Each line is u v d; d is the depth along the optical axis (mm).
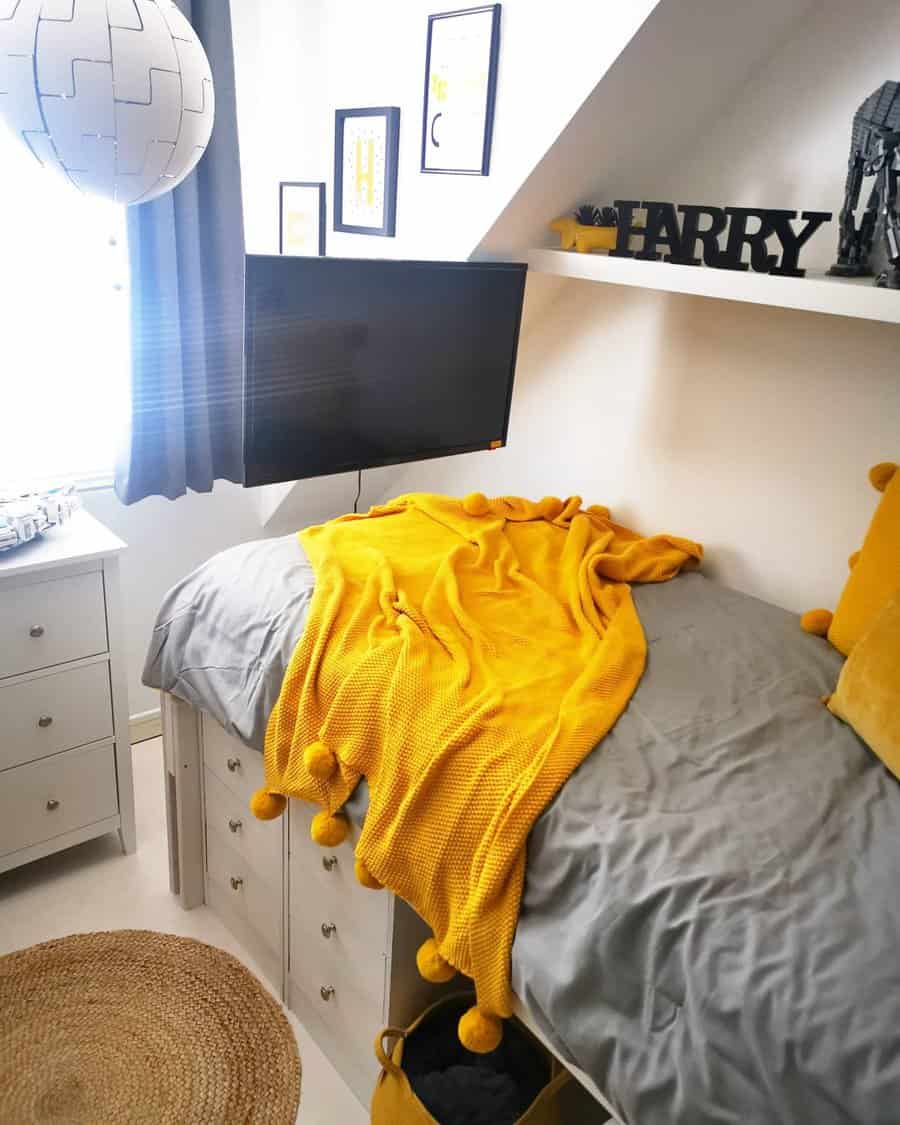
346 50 2062
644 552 1831
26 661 1827
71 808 2002
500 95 1713
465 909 1121
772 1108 835
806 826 1080
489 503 1934
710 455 1875
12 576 1746
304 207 2303
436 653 1354
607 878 1018
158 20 1127
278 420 1658
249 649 1536
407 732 1239
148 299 2084
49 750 1922
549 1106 1326
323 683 1375
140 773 2424
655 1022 943
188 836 1925
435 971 1201
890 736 1202
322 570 1562
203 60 1224
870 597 1504
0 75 1079
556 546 1823
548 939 1049
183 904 1988
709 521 1907
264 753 1472
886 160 1350
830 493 1701
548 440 2209
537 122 1651
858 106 1570
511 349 1961
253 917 1818
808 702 1383
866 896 972
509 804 1104
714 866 1000
